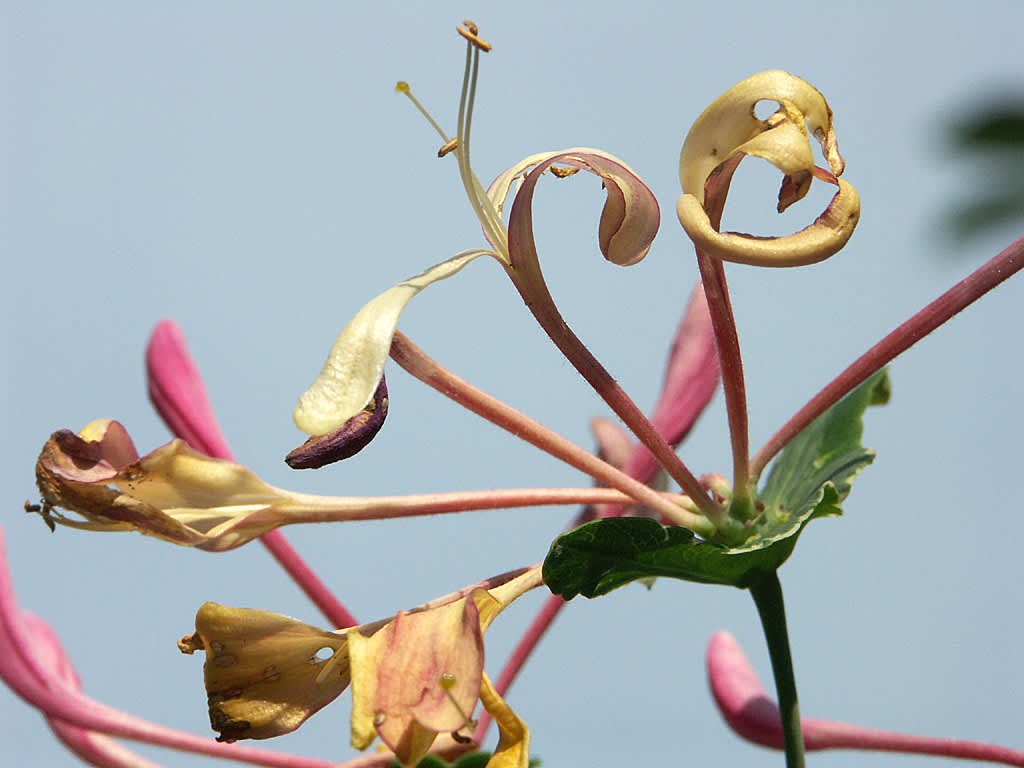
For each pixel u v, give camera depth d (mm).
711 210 228
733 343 235
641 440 235
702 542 234
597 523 230
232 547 229
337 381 217
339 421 215
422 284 222
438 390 233
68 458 224
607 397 233
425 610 220
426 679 215
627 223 236
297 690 226
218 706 225
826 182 224
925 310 238
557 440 236
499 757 217
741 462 239
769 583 237
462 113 231
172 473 226
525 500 239
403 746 213
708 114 224
